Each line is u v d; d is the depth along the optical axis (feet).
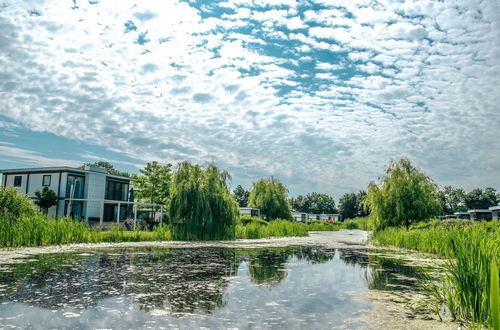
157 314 17.95
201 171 70.49
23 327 15.62
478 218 149.48
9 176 105.60
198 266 33.91
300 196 339.16
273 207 130.82
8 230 45.37
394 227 71.67
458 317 17.92
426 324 16.80
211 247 54.03
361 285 26.25
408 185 74.13
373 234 77.51
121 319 16.99
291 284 26.37
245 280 27.58
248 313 18.47
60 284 24.20
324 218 286.87
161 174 119.75
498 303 5.90
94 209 104.22
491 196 268.00
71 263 33.35
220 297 21.85
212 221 69.05
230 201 72.18
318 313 18.63
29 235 47.09
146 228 84.07
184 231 66.13
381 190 77.00
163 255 41.47
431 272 32.01
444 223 62.59
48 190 92.99
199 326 16.24
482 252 18.25
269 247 57.93
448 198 268.62
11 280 25.16
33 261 34.19
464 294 17.90
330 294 23.16
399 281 27.94
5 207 52.80
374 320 17.46
